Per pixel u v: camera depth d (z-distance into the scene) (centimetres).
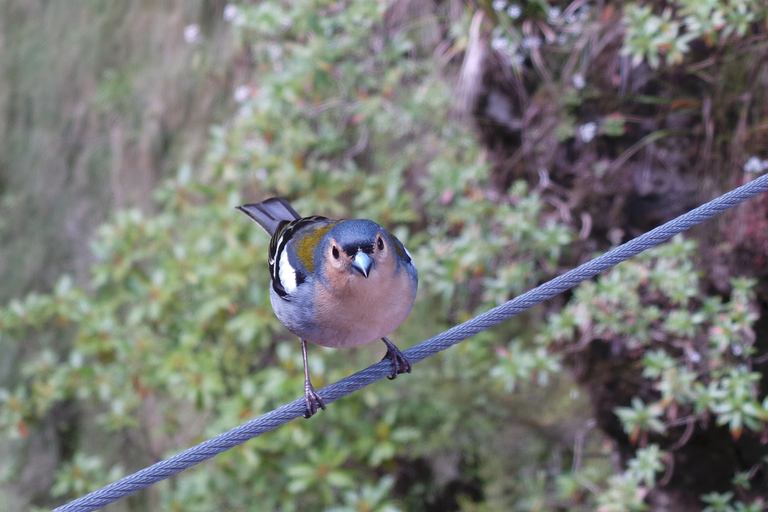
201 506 1077
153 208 1480
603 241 934
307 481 967
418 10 1136
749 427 830
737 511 846
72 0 1636
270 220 713
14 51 1634
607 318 845
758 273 810
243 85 1404
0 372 1491
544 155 962
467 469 1089
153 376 1066
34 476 1459
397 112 1096
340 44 1084
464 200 993
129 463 1388
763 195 795
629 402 944
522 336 1077
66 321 1126
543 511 1030
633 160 898
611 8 905
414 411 1090
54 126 1593
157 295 1058
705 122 848
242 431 487
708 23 781
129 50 1559
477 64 997
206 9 1466
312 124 1170
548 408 1047
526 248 947
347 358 1109
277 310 574
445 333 522
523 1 957
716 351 820
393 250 530
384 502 998
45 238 1562
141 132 1506
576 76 916
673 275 812
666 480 902
